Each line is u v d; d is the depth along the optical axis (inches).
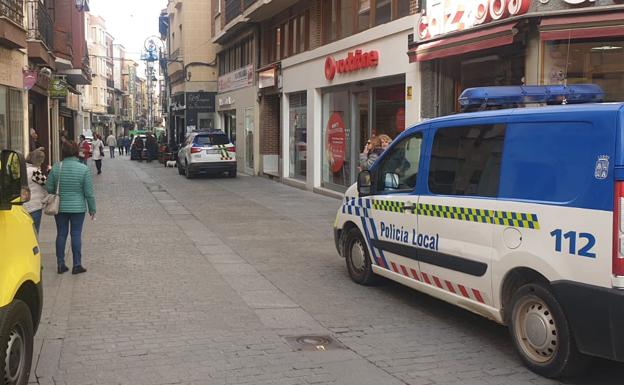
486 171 208.2
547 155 183.9
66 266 323.0
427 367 192.4
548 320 180.9
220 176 1005.8
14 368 154.9
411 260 247.0
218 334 222.5
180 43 1552.7
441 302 270.1
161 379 179.8
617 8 351.3
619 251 159.5
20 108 660.7
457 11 431.5
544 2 370.0
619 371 189.3
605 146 165.3
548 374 181.3
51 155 1011.9
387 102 575.8
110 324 232.5
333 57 673.6
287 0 785.6
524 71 398.6
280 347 209.5
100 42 2938.0
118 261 347.9
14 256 161.6
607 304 161.2
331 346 211.5
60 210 310.3
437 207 229.0
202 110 1414.9
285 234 451.2
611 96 378.0
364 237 288.5
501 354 204.8
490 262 200.4
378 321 241.6
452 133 229.1
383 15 568.7
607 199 162.7
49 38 810.8
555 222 176.7
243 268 335.0
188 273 320.5
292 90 823.1
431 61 483.5
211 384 176.6
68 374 182.9
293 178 853.8
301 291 287.1
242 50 1098.1
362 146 634.2
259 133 992.2
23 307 158.6
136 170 1180.5
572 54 382.0
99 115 2874.0
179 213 559.5
